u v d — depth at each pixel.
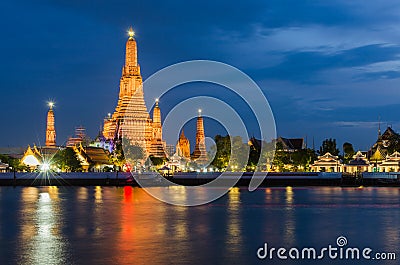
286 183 177.75
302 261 52.78
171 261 51.97
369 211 95.06
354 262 52.41
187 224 76.50
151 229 71.56
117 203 108.62
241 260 52.81
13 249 57.34
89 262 51.38
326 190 156.50
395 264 51.59
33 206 102.00
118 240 62.72
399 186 176.38
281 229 72.19
